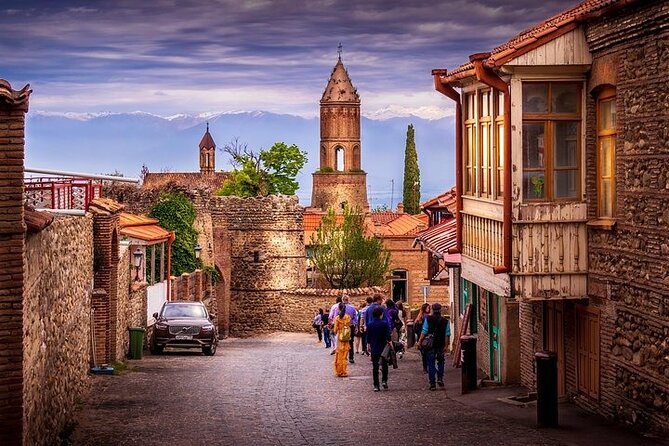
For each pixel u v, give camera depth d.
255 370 34.78
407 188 148.62
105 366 32.91
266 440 20.38
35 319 18.25
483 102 24.47
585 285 21.52
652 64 18.47
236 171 109.00
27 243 17.03
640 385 19.28
